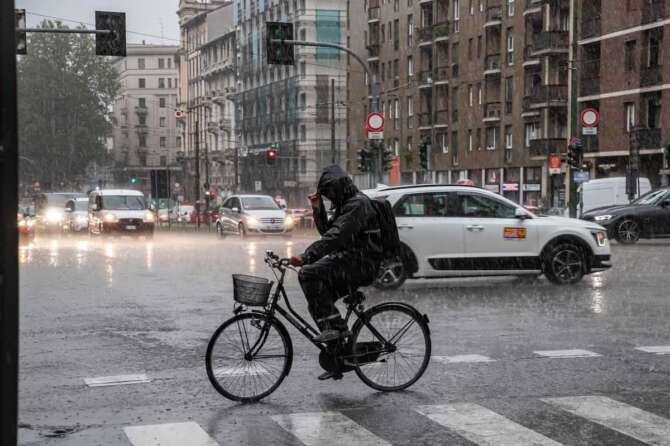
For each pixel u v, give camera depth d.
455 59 69.62
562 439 5.84
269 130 97.56
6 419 3.52
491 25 64.19
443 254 14.59
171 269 19.59
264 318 7.03
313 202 7.11
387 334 7.30
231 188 108.12
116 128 153.25
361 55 84.81
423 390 7.31
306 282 7.06
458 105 69.38
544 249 15.05
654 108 48.06
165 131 152.75
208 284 16.17
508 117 63.22
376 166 31.91
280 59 24.89
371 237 7.02
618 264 19.61
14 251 3.54
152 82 152.38
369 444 5.75
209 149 117.19
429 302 13.04
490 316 11.56
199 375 8.00
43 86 118.56
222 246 29.50
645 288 14.77
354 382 7.68
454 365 8.33
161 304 13.23
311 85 89.62
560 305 12.66
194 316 11.92
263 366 7.04
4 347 3.51
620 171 50.78
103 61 124.19
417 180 75.19
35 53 120.81
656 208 27.42
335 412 6.60
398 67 77.94
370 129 29.77
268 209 35.69
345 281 7.05
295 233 43.72
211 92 116.44
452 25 69.88
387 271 14.51
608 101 51.22
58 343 9.75
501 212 14.95
